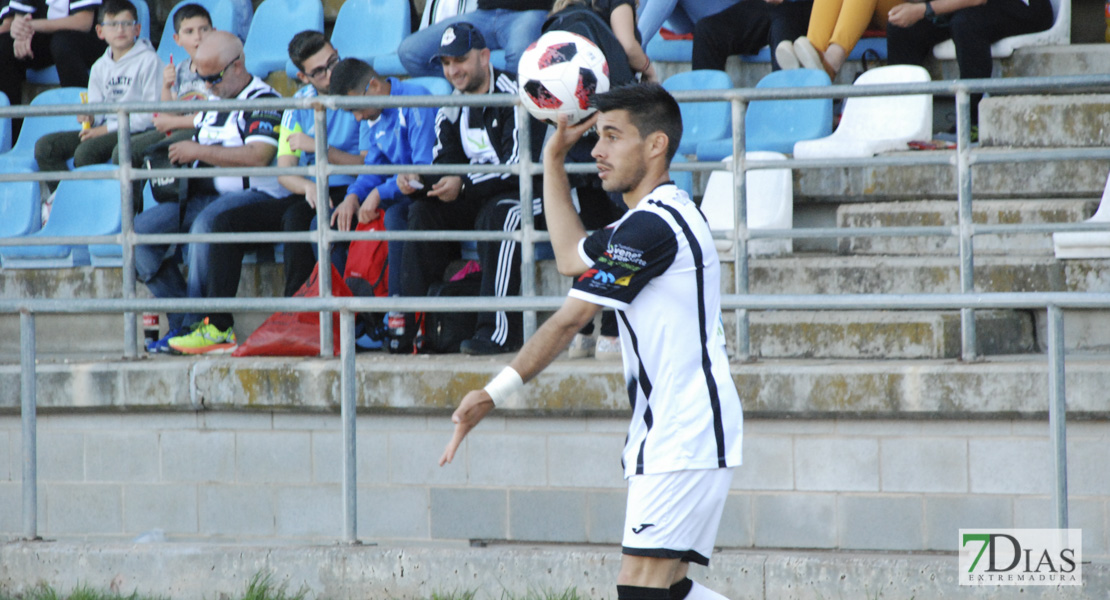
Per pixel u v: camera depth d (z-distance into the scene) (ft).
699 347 35.65
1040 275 64.08
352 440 53.26
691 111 85.15
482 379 59.11
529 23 85.30
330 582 51.85
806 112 80.69
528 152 62.44
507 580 50.78
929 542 55.77
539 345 35.88
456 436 35.91
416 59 88.94
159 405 63.00
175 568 53.01
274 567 52.19
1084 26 92.89
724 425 35.60
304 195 75.72
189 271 73.77
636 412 36.52
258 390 61.77
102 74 93.04
